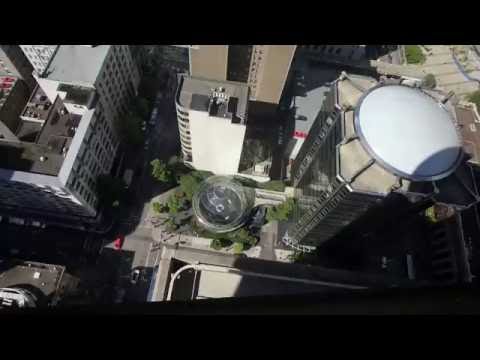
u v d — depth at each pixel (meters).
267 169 130.88
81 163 100.44
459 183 85.50
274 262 69.50
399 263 125.06
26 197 105.62
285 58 112.88
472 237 116.31
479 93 152.88
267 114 142.00
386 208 87.06
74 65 103.56
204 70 124.00
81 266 116.12
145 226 123.50
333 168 84.31
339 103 89.00
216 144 113.56
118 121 125.50
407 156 77.44
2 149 96.62
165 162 135.12
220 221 119.88
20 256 115.06
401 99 83.00
